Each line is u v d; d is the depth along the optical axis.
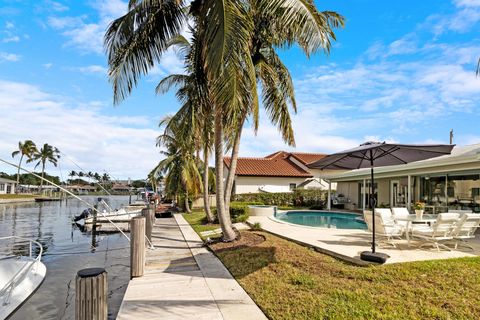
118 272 8.41
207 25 6.76
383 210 9.60
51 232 16.88
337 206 26.58
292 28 7.38
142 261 6.76
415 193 18.03
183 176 22.97
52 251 11.50
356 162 8.60
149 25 8.33
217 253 8.56
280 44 10.12
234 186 30.27
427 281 5.18
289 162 34.53
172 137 21.91
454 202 14.66
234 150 10.45
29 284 7.04
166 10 8.52
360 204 24.91
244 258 7.59
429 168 14.43
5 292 6.33
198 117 10.29
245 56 7.25
